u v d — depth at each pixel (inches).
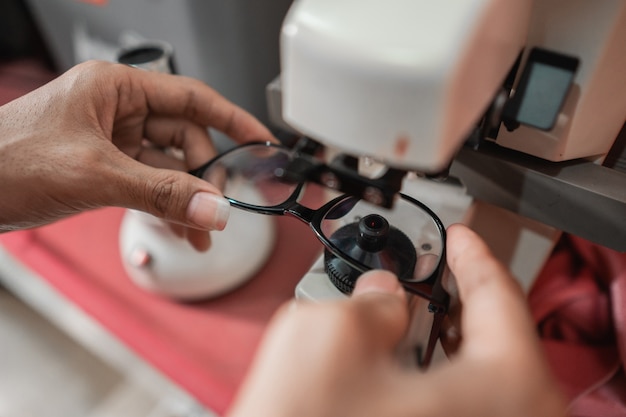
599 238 8.1
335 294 8.3
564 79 7.0
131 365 12.0
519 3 6.0
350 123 5.5
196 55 12.7
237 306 11.6
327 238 8.5
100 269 12.4
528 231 9.5
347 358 6.1
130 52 12.0
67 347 18.7
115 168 8.8
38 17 15.5
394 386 6.1
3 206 9.1
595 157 8.5
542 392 6.3
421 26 5.0
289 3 12.3
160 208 8.9
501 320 6.7
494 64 5.8
